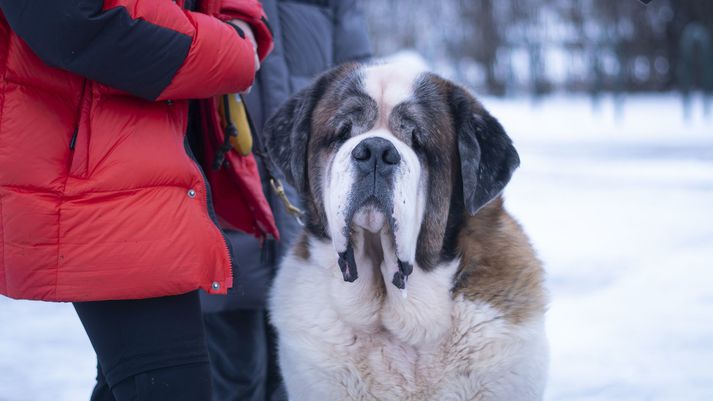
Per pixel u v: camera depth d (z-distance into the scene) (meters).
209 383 2.88
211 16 2.92
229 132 3.31
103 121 2.67
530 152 13.48
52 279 2.62
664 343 5.09
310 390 3.23
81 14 2.46
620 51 20.36
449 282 3.12
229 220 3.58
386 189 2.83
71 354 5.33
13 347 5.47
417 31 22.91
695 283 6.20
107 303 2.77
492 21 22.20
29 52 2.61
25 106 2.61
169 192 2.73
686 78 17.06
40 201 2.60
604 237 7.77
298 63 4.34
